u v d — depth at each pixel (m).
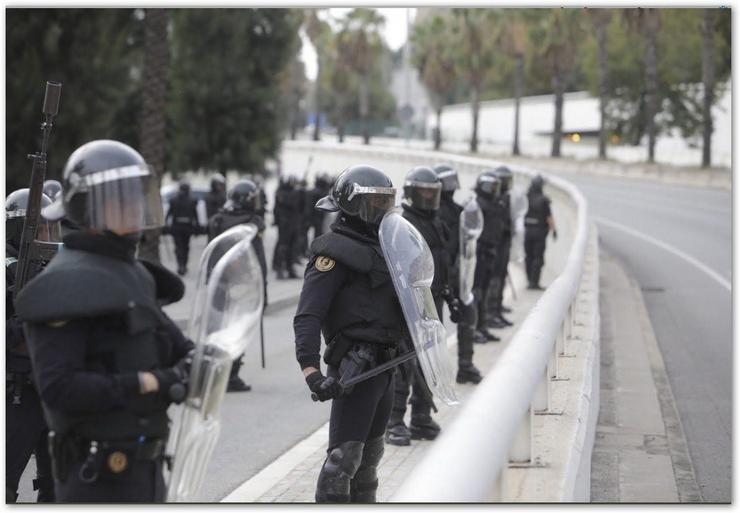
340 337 5.31
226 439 8.52
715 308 16.38
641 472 7.19
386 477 7.19
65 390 3.39
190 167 30.00
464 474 2.76
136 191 3.59
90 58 19.89
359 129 103.25
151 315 3.59
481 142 84.88
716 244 26.38
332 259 5.24
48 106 5.11
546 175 30.64
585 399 6.40
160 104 19.02
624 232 29.22
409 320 5.25
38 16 19.17
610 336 13.34
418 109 109.38
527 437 4.61
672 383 10.71
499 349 12.47
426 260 5.41
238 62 29.80
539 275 19.30
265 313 16.77
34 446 5.31
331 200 5.46
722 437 8.45
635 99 71.56
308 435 8.71
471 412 3.21
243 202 10.58
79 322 3.46
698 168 49.09
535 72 89.94
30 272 5.21
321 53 82.38
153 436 3.62
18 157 19.20
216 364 3.61
